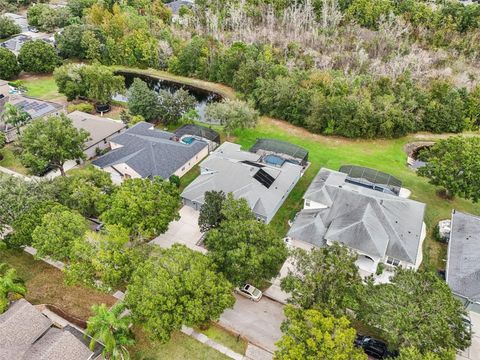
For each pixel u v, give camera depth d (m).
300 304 30.44
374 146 63.72
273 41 91.81
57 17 106.69
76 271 32.56
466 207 49.88
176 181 50.94
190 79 88.75
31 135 49.56
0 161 56.75
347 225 40.19
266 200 45.94
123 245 36.16
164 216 39.09
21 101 67.00
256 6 109.31
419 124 67.38
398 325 27.06
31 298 35.41
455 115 67.06
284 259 34.56
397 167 58.06
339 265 30.88
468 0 109.62
